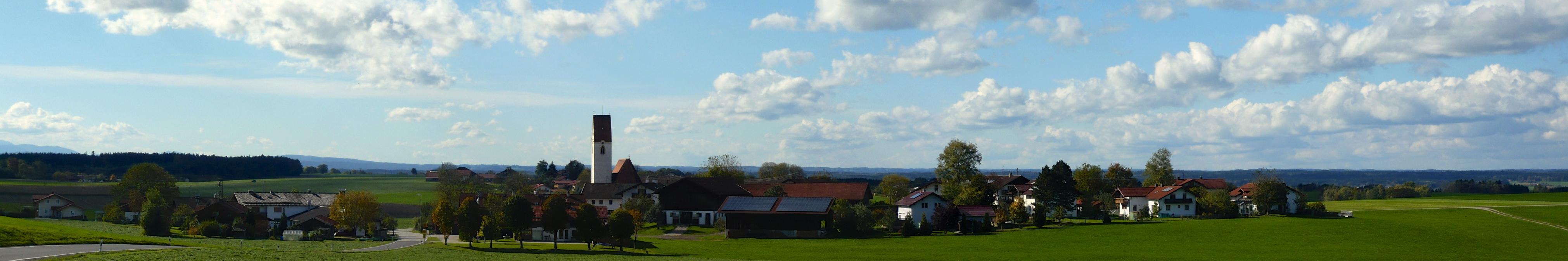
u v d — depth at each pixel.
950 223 112.38
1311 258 79.25
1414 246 88.25
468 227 90.81
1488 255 81.75
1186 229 108.31
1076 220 129.62
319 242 105.88
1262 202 134.62
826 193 154.38
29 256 61.06
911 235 107.31
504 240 103.06
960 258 81.12
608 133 193.25
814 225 107.38
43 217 148.38
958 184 150.38
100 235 88.12
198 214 127.31
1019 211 118.38
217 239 106.75
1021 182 170.25
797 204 111.50
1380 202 182.38
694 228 120.62
